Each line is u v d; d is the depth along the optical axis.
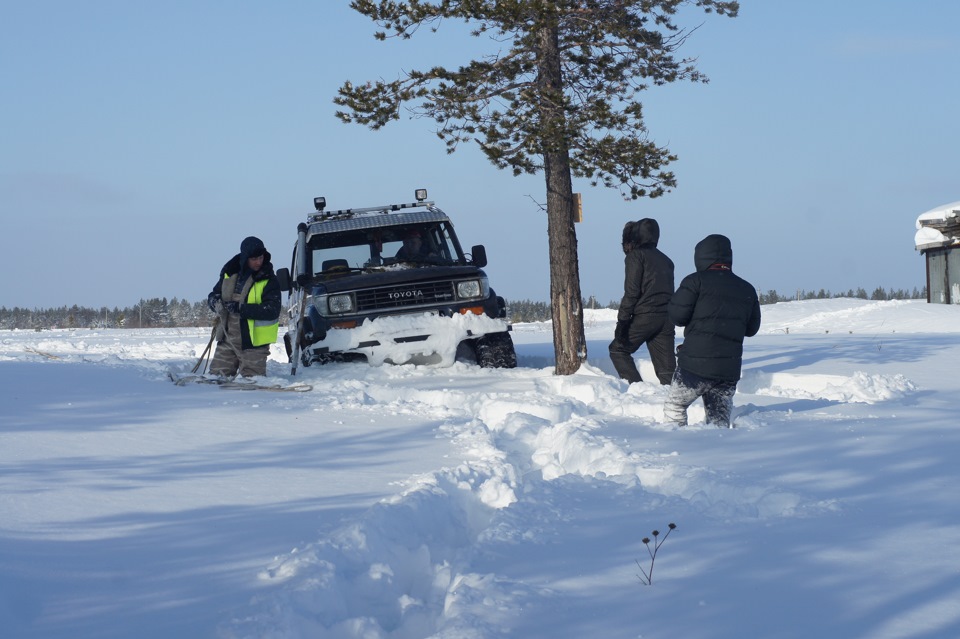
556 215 10.63
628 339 9.84
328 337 11.05
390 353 11.14
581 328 10.69
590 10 10.53
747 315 6.77
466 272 11.55
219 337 9.96
